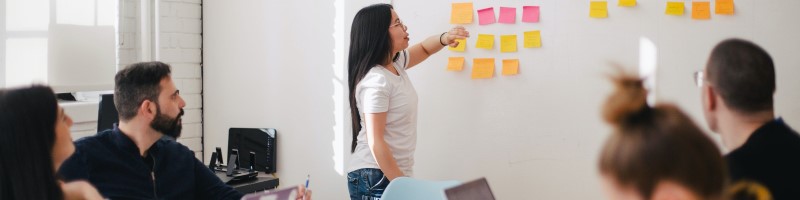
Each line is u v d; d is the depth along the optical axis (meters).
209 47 4.57
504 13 3.63
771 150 1.67
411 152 3.15
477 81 3.71
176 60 4.43
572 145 3.53
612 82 1.02
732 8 3.24
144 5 4.30
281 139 4.39
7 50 3.99
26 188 1.79
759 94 1.70
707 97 1.77
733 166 1.68
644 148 0.92
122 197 2.54
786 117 3.18
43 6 4.10
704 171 0.90
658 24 3.35
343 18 4.09
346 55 4.09
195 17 4.54
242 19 4.48
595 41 3.46
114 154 2.56
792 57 3.17
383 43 3.07
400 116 3.08
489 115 3.70
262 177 3.70
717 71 1.73
